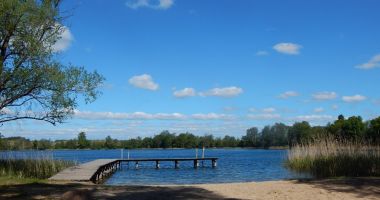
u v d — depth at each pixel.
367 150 25.83
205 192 15.08
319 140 31.98
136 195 14.27
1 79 22.25
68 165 32.19
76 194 8.17
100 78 25.55
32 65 22.98
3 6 21.19
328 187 15.79
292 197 13.81
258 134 144.75
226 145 163.50
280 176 31.31
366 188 15.48
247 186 16.73
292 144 36.69
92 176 24.67
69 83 24.03
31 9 22.36
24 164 27.11
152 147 152.50
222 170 44.97
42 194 14.39
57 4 23.94
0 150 30.83
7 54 22.91
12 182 19.31
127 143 148.75
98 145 136.75
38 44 22.81
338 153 26.77
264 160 69.38
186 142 156.25
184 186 17.11
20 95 23.33
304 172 29.95
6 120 24.36
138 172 43.22
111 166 40.59
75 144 117.31
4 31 22.53
